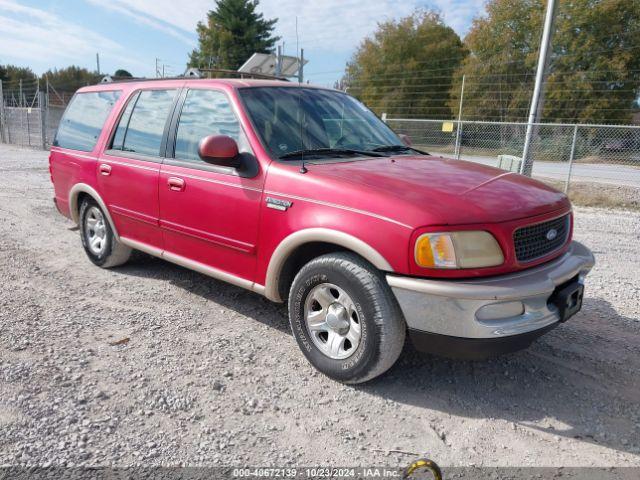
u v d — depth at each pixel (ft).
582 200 38.01
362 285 9.55
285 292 11.70
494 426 9.21
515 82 114.11
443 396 10.12
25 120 73.36
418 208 9.11
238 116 12.14
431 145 60.70
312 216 10.21
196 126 13.17
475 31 120.26
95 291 15.10
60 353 11.18
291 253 10.88
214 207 12.21
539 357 11.77
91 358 11.05
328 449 8.46
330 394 10.05
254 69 29.89
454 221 8.95
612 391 10.43
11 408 9.15
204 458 8.12
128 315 13.42
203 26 145.28
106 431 8.65
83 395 9.62
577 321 13.84
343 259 9.90
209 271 12.94
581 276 11.16
